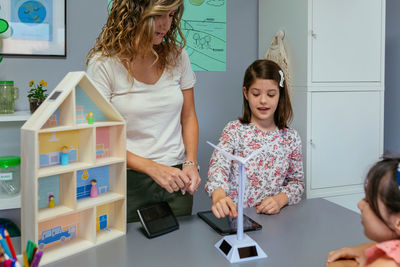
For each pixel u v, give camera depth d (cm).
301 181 148
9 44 179
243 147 146
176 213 127
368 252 74
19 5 180
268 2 217
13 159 152
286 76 196
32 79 187
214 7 220
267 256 91
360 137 198
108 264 87
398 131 216
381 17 197
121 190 106
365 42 195
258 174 144
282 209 126
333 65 189
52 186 96
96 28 198
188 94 136
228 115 229
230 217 115
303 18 186
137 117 119
